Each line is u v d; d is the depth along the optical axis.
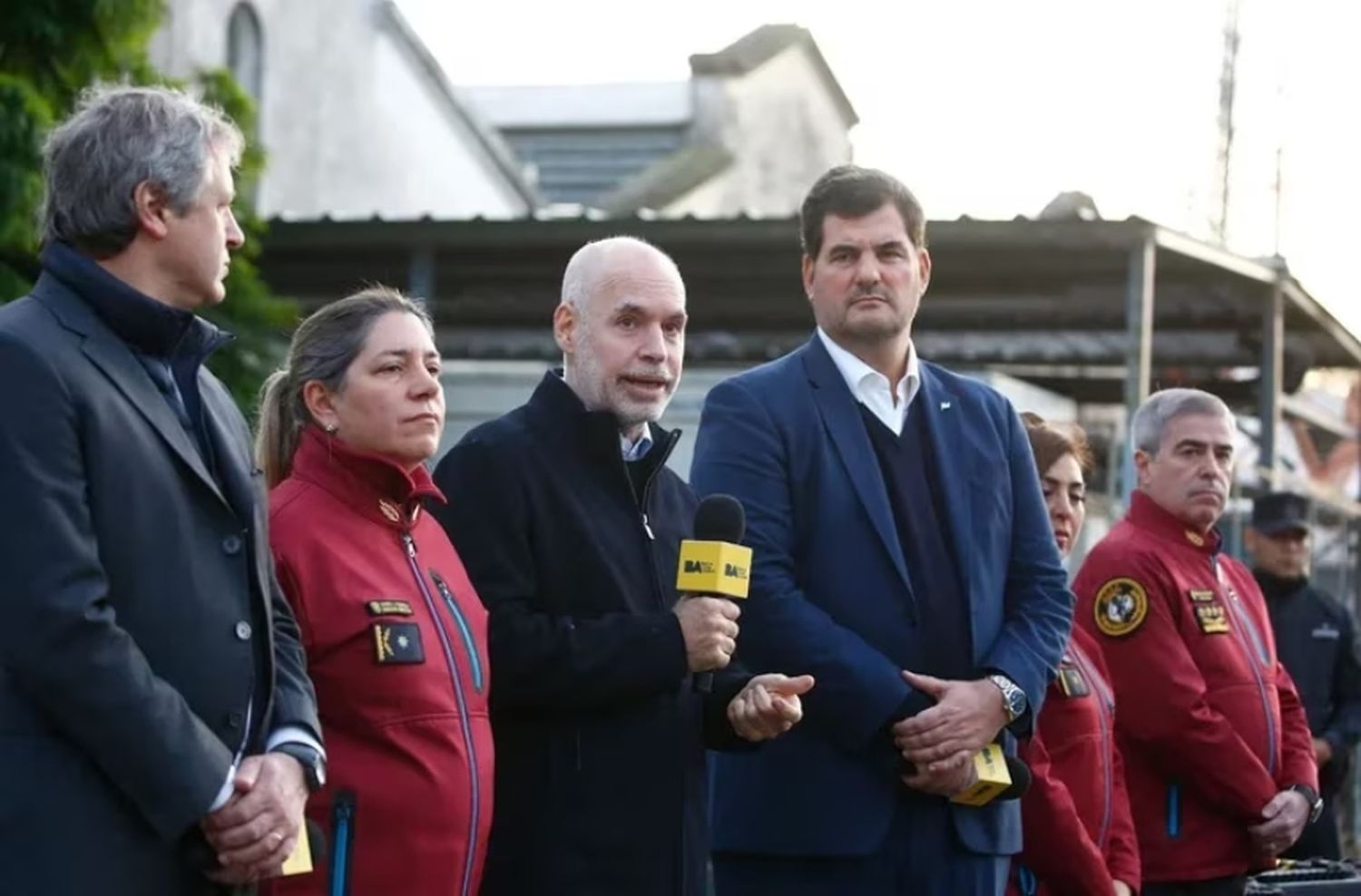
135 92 3.35
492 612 3.99
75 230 3.29
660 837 4.03
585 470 4.16
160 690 3.09
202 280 3.36
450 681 3.76
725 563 4.01
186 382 3.36
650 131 28.27
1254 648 5.86
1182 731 5.53
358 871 3.63
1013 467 4.81
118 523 3.15
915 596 4.56
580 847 3.97
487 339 14.20
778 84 28.27
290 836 3.21
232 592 3.28
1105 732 5.20
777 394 4.69
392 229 12.02
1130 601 5.60
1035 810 4.89
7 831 3.04
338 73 22.08
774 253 12.20
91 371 3.18
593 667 3.93
